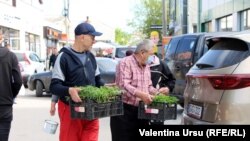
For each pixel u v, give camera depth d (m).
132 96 5.50
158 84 5.98
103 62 14.98
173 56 11.75
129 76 5.48
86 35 5.12
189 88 5.83
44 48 44.59
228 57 5.39
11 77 5.57
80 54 5.18
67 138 5.16
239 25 23.36
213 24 29.31
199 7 33.81
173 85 6.15
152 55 5.82
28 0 38.09
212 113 5.20
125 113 5.55
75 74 5.09
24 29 35.97
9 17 31.06
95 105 4.74
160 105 5.24
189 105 5.76
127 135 5.61
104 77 14.58
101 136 8.91
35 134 9.25
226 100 5.08
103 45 32.88
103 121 10.88
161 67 6.06
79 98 4.72
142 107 5.33
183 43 11.32
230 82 5.09
